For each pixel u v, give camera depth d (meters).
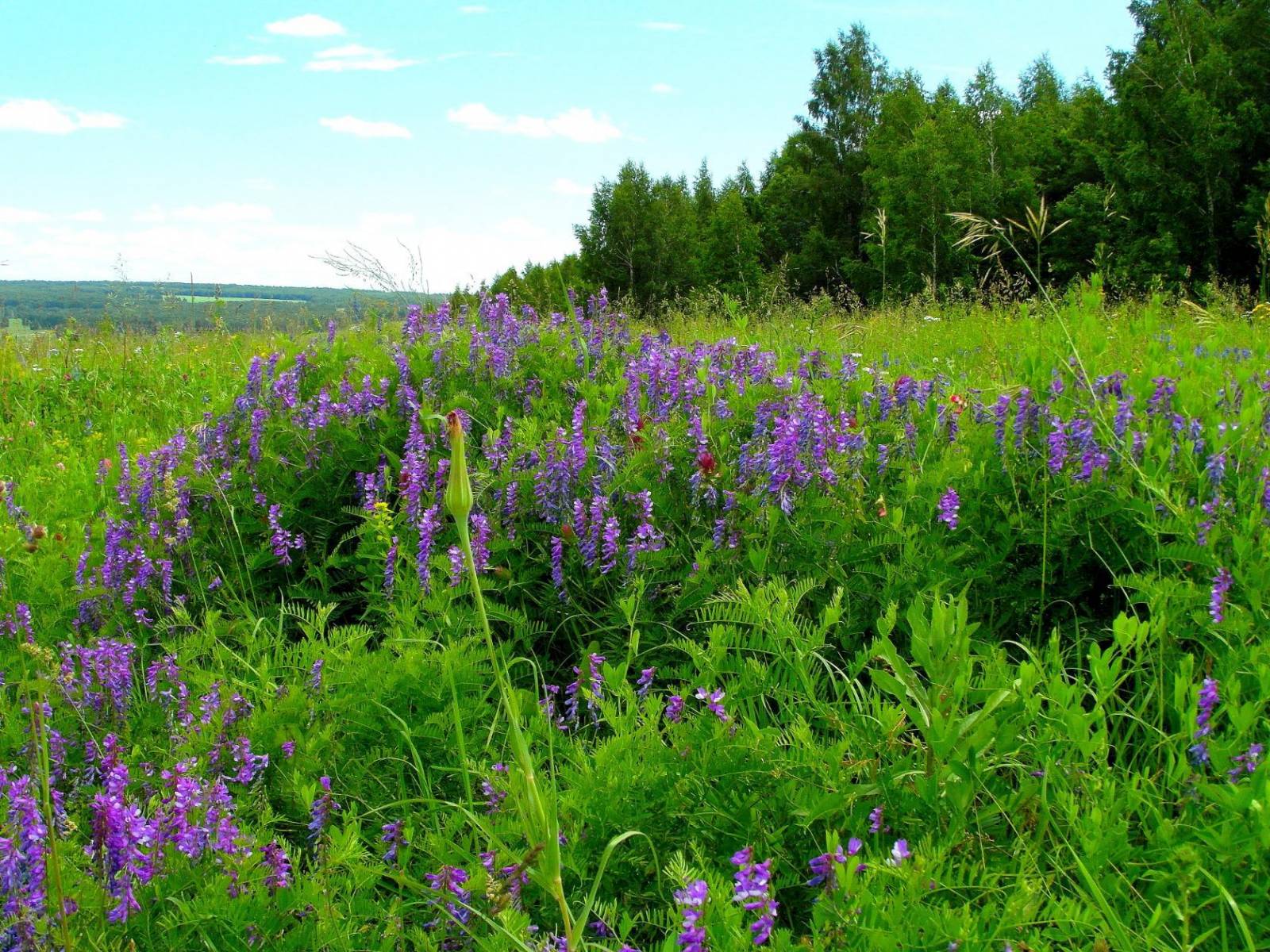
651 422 4.75
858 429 4.35
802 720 2.66
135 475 5.29
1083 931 2.07
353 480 5.11
